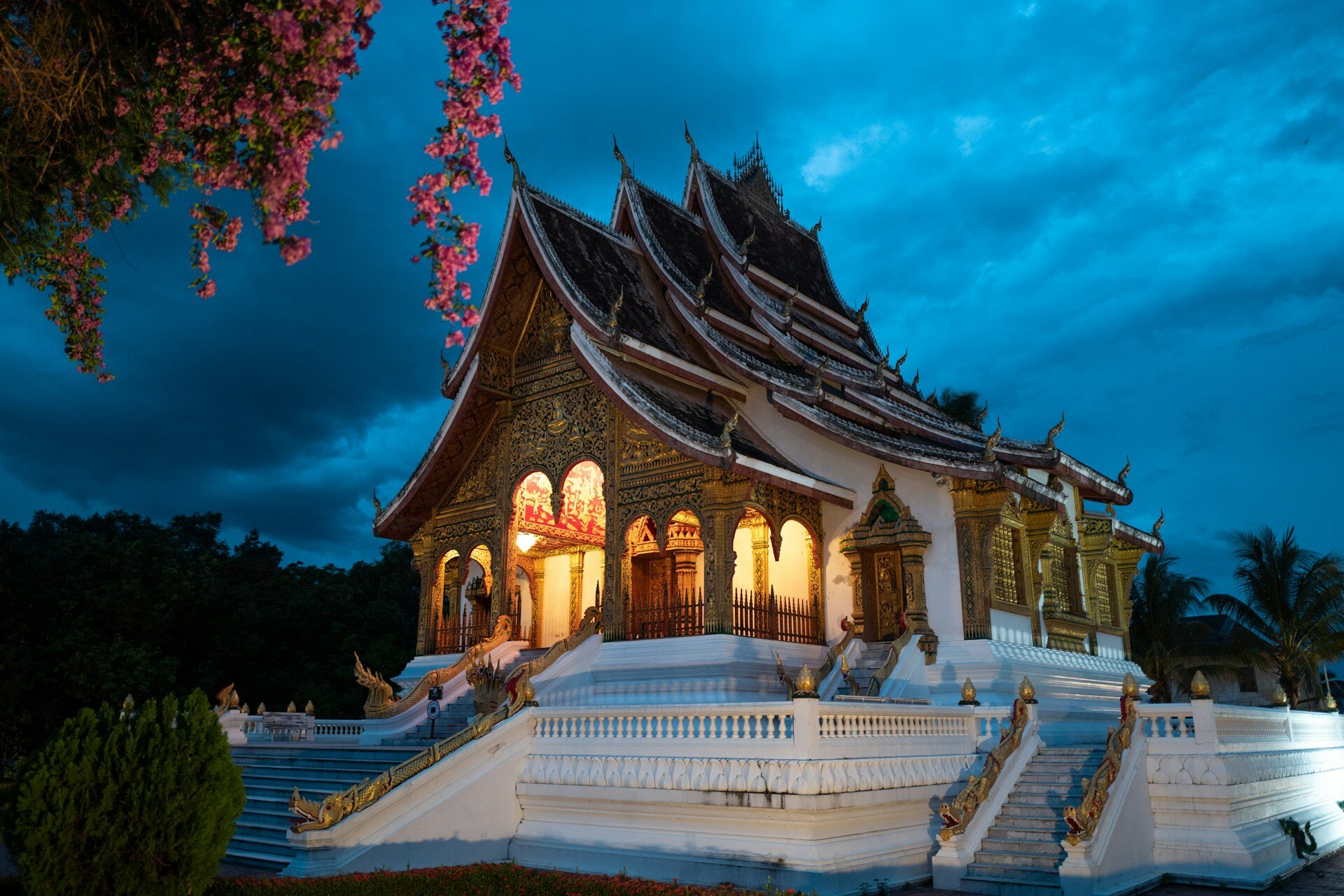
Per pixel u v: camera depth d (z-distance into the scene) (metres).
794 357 23.03
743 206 28.50
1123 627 24.30
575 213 22.53
